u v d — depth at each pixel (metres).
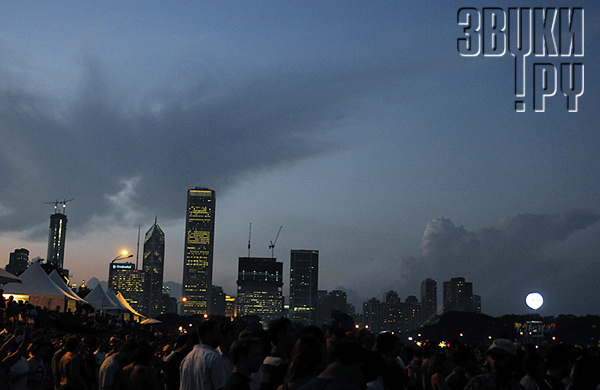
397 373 9.30
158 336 31.56
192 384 8.31
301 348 6.78
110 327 42.44
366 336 10.95
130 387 10.33
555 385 8.59
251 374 8.23
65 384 12.68
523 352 11.44
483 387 7.48
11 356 13.18
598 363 6.88
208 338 8.71
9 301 34.19
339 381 5.45
